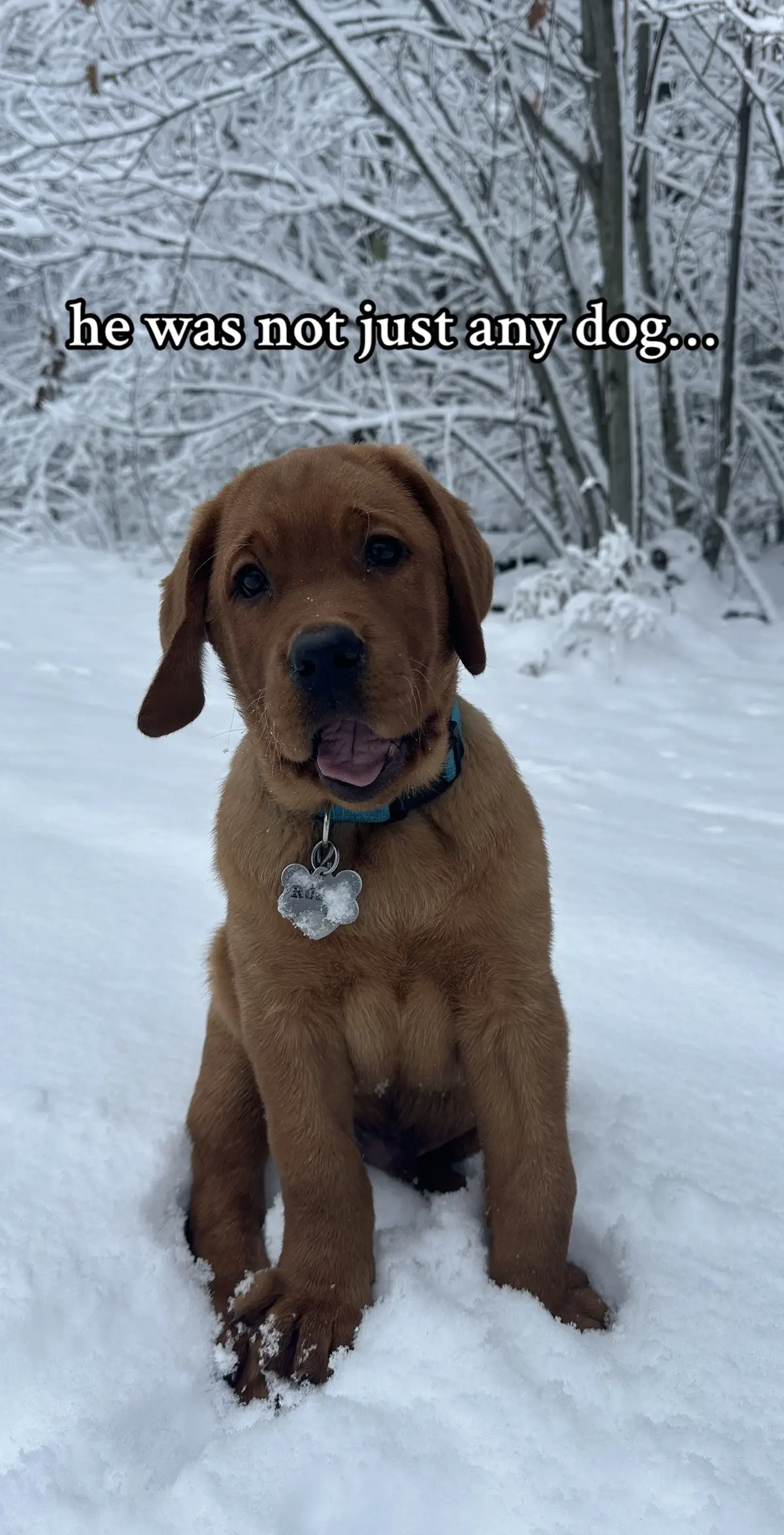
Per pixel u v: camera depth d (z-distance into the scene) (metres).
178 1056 0.60
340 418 2.09
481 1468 0.36
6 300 2.76
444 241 2.00
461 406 2.08
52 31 1.94
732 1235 0.48
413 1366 0.40
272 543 0.48
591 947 0.74
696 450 2.34
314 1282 0.46
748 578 1.94
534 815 0.52
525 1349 0.42
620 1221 0.50
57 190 2.04
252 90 1.87
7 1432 0.38
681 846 0.96
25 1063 0.58
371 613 0.46
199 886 0.81
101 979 0.67
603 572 1.71
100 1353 0.41
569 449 2.01
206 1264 0.50
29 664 1.50
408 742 0.48
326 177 2.13
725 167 2.07
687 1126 0.56
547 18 1.75
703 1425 0.38
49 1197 0.49
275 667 0.46
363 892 0.48
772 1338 0.42
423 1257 0.49
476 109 2.01
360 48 1.99
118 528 2.72
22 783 0.98
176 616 0.55
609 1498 0.35
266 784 0.51
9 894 0.77
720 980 0.70
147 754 1.13
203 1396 0.42
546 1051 0.48
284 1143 0.48
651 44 1.90
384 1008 0.50
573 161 1.77
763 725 1.37
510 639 1.74
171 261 2.15
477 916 0.47
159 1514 0.35
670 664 1.67
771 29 1.48
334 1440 0.37
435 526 0.53
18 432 2.51
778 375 2.41
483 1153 0.50
